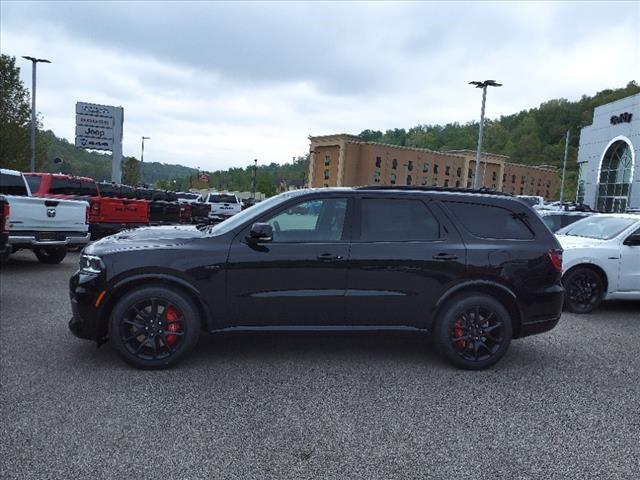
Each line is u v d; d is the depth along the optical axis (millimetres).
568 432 3816
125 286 4820
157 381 4590
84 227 10961
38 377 4570
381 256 5031
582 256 8047
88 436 3531
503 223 5328
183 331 4883
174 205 17688
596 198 46500
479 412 4137
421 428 3818
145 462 3225
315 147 127000
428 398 4395
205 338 5969
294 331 5004
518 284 5180
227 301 4910
